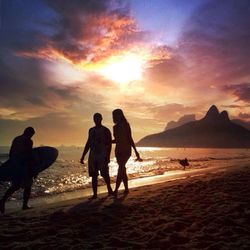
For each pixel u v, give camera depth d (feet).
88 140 25.36
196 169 62.23
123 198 23.65
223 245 12.14
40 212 19.84
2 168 22.54
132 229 15.12
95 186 25.02
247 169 47.47
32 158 23.36
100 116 25.16
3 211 21.77
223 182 29.27
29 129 23.35
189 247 12.19
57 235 14.33
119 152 25.76
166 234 13.98
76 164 119.24
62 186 42.39
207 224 15.34
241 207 18.45
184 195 23.54
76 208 20.65
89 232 14.82
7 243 13.61
